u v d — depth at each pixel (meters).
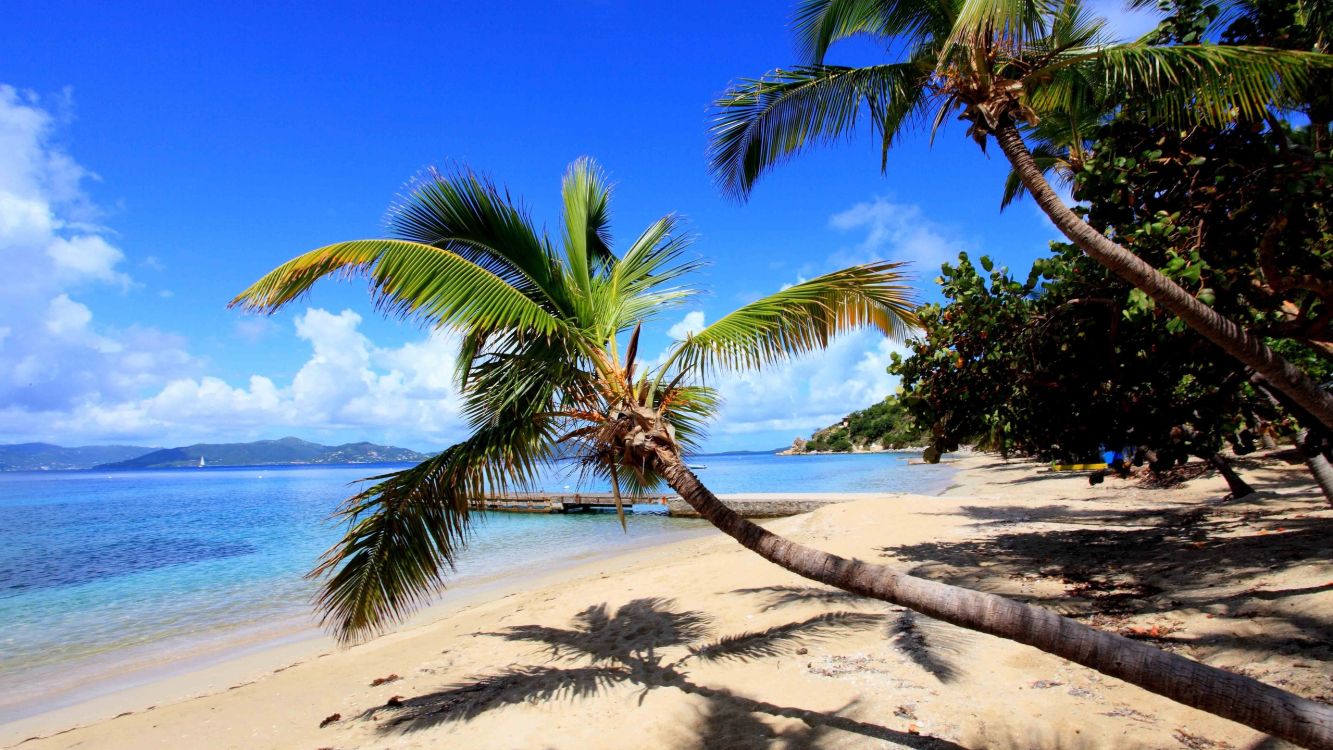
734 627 7.26
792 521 17.33
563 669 6.53
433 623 9.89
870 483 38.97
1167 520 11.62
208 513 35.47
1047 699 4.47
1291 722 2.67
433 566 5.40
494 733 5.08
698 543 17.62
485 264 5.10
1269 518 10.27
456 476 5.13
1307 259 5.75
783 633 6.75
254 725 6.03
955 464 55.91
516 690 6.05
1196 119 5.95
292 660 8.83
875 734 4.25
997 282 8.69
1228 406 7.30
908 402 9.70
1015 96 5.23
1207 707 2.84
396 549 5.30
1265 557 7.16
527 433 5.04
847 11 6.81
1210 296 5.43
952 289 9.01
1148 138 6.45
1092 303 7.50
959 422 9.45
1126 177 6.32
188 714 6.51
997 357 8.70
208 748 5.60
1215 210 6.16
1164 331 6.93
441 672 7.04
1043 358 8.35
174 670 8.81
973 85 5.30
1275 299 6.00
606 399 4.71
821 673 5.46
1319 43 5.85
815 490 34.66
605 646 7.21
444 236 4.96
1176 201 6.38
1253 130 5.97
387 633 9.67
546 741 4.82
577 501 30.77
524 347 4.90
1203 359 7.12
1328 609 5.03
